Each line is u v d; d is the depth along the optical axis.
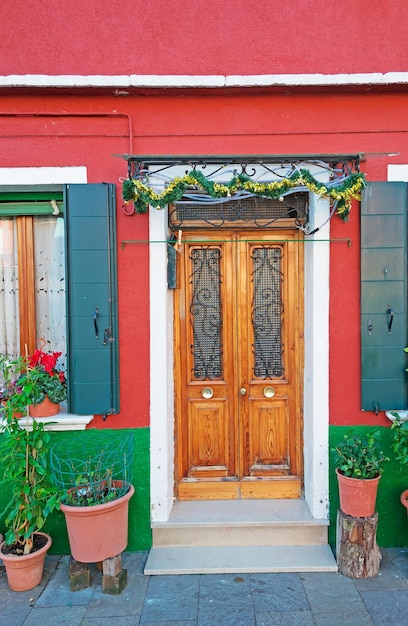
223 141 3.61
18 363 3.36
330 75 3.49
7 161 3.59
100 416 3.62
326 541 3.66
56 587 3.30
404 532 3.69
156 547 3.65
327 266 3.59
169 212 3.80
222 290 3.94
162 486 3.63
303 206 3.84
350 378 3.64
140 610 3.05
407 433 3.30
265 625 2.90
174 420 3.94
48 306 3.93
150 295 3.58
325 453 3.63
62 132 3.58
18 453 3.20
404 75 3.46
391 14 3.55
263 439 3.97
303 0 3.54
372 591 3.20
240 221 3.88
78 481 3.24
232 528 3.63
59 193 3.71
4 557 3.21
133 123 3.59
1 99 3.56
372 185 3.54
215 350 3.98
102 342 3.56
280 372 3.96
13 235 3.90
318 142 3.61
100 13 3.53
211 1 3.54
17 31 3.51
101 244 3.54
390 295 3.57
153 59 3.55
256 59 3.55
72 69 3.54
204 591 3.22
